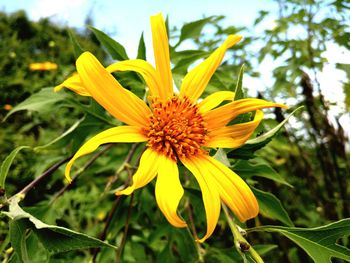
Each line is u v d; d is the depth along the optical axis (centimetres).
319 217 28
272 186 24
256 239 26
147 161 13
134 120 14
